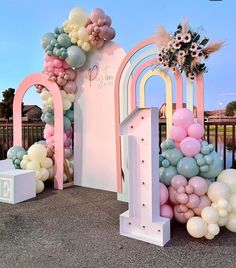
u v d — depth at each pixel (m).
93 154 3.95
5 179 3.24
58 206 3.07
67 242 2.14
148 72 3.31
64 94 3.99
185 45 2.64
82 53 3.78
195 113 2.81
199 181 2.26
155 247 2.03
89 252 1.97
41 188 3.69
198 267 1.75
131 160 2.21
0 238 2.22
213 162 2.38
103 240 2.17
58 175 3.95
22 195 3.29
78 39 3.73
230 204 2.17
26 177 3.36
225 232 2.30
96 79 3.85
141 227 2.20
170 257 1.88
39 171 3.75
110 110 3.73
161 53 2.80
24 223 2.55
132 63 3.35
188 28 2.64
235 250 1.98
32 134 5.20
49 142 4.15
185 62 2.70
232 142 3.62
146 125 2.13
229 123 3.60
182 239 2.17
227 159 3.62
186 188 2.24
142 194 2.19
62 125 3.93
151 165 2.13
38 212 2.86
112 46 3.67
